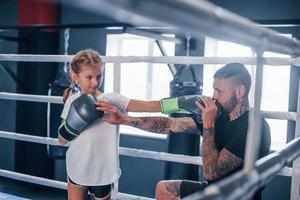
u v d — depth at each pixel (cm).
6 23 470
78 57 169
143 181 428
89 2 40
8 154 481
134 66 436
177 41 333
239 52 385
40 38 439
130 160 434
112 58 216
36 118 452
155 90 430
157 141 414
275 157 97
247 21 71
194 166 256
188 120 175
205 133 144
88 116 160
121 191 441
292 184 180
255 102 82
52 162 469
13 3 464
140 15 48
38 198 431
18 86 453
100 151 173
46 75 454
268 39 80
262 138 150
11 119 470
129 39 447
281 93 369
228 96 148
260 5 362
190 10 53
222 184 66
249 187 72
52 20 429
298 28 336
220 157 143
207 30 61
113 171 177
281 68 367
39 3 410
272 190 365
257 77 82
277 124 377
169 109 172
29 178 265
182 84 244
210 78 384
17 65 450
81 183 173
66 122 166
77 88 194
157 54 433
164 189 172
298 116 180
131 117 172
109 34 434
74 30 452
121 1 43
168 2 49
